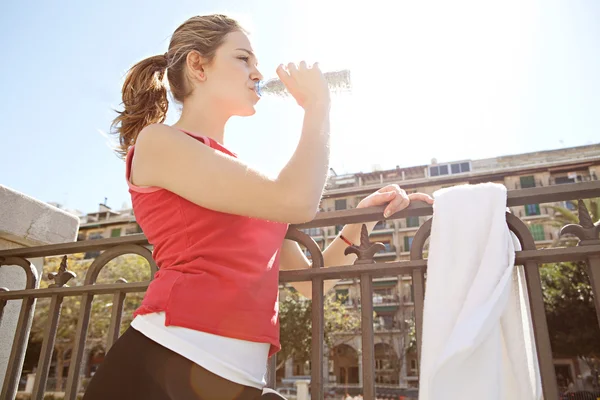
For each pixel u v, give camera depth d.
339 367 36.25
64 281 1.66
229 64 1.14
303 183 0.88
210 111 1.14
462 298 0.99
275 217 0.89
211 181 0.88
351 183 42.41
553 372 0.95
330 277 1.23
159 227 0.99
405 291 34.84
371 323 1.14
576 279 19.06
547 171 34.81
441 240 1.06
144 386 0.81
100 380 0.85
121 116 1.30
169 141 0.93
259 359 0.92
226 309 0.88
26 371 30.19
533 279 1.04
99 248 1.63
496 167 39.09
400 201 1.20
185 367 0.82
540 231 31.34
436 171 40.56
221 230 0.94
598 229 1.02
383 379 33.91
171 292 0.87
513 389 1.01
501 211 1.05
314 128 0.97
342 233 1.43
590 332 18.33
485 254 1.01
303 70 1.05
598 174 33.16
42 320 25.45
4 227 2.01
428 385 0.91
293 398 26.59
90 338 27.16
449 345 0.90
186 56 1.17
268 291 0.97
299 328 24.22
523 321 1.11
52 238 2.27
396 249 36.69
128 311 26.14
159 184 0.94
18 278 2.10
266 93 1.17
